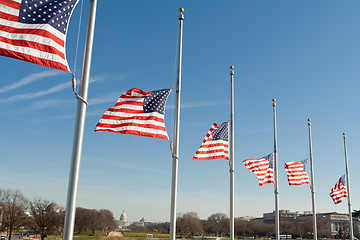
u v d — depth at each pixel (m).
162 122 21.14
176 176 22.31
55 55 14.27
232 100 31.72
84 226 141.25
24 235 126.69
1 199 99.31
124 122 20.42
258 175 35.25
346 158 51.06
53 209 99.62
